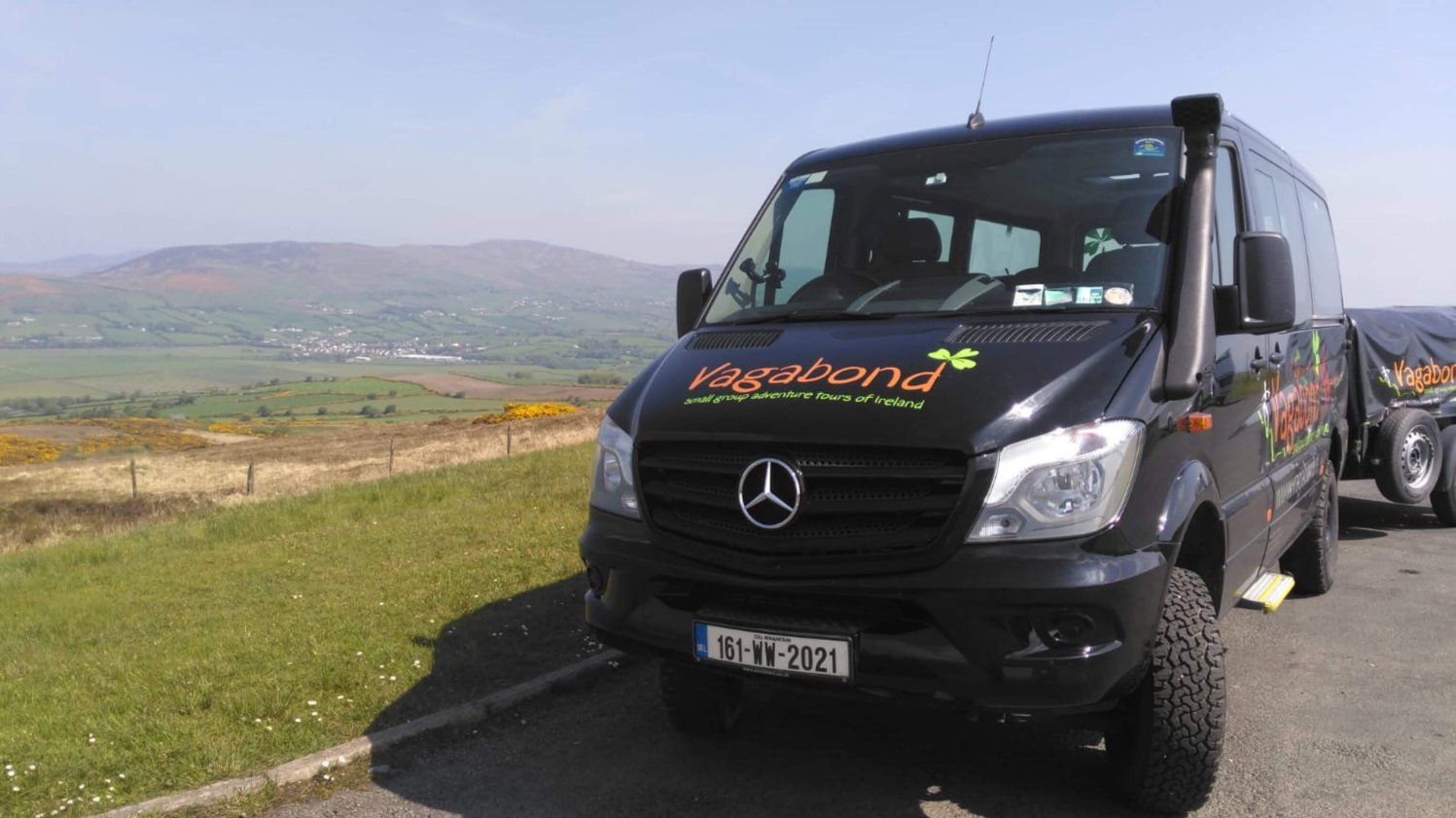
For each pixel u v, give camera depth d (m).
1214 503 4.12
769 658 3.65
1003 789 4.28
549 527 10.15
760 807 4.17
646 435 3.97
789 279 4.85
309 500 13.84
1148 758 3.83
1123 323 3.94
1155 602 3.57
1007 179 4.67
